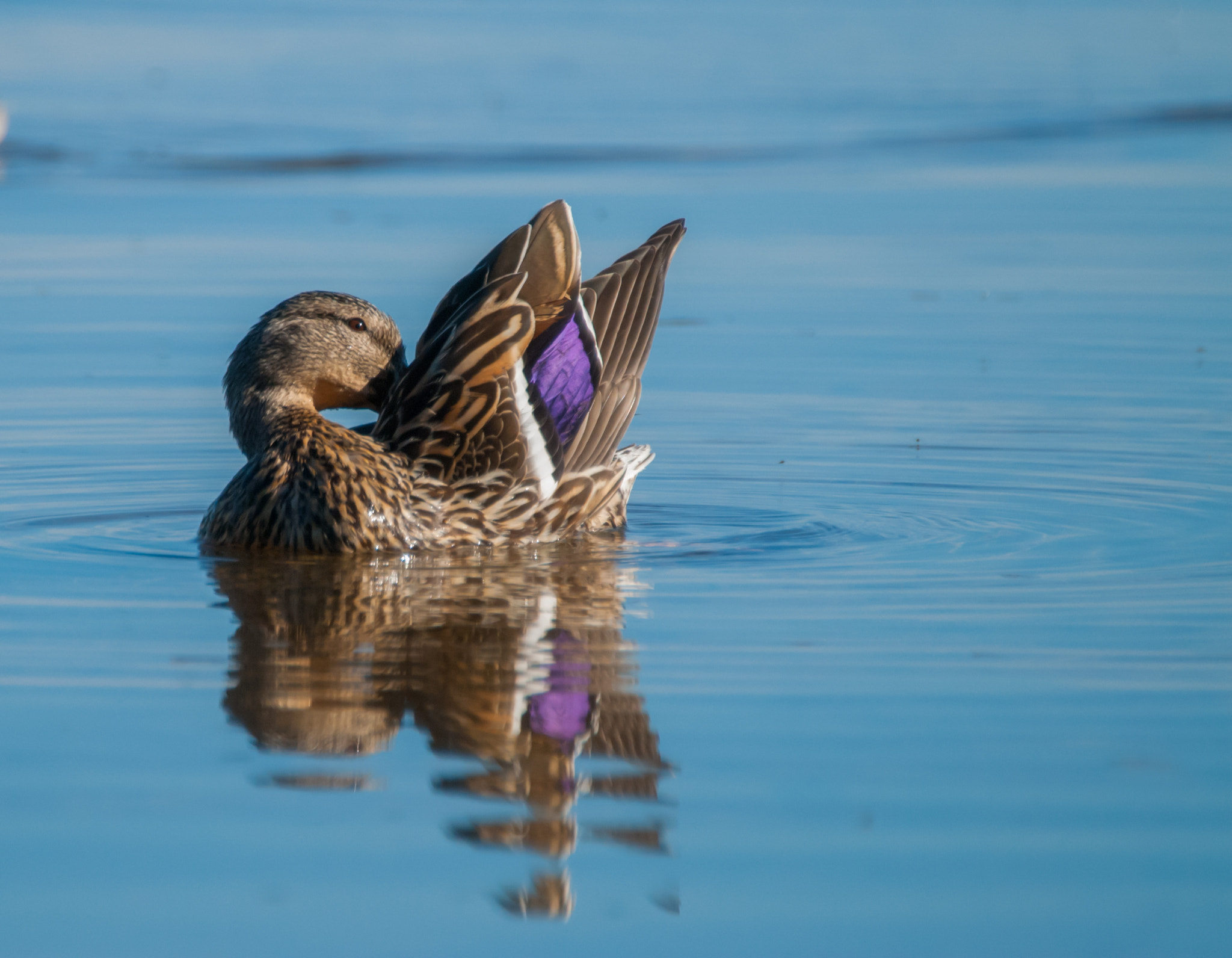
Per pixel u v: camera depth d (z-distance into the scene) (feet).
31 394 55.52
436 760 24.94
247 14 173.27
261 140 107.24
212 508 40.45
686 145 108.68
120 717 26.55
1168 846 22.00
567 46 157.17
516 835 22.43
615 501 42.32
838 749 25.18
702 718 26.53
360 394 42.29
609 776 24.23
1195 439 49.70
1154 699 27.37
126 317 66.39
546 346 41.68
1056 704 27.09
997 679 28.35
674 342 64.64
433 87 131.75
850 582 35.45
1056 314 68.54
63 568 36.83
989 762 24.63
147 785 23.89
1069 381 57.72
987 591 34.47
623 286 44.16
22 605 33.45
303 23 167.22
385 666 29.30
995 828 22.54
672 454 49.44
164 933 19.90
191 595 34.45
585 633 31.40
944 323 67.15
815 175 100.17
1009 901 20.70
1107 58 155.53
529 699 27.53
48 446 49.47
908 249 81.82
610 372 43.32
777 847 22.07
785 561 37.70
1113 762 24.63
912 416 53.16
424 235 78.69
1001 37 171.73
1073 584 34.99
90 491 45.01
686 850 21.97
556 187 92.38
